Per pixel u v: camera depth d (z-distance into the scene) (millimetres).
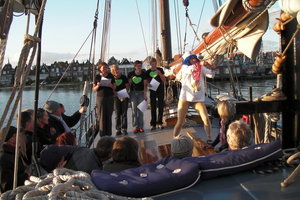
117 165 2762
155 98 6898
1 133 1923
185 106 4898
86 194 1765
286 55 3061
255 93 22531
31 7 2170
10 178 3049
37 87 2469
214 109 6676
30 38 1987
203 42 4422
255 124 3400
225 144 4035
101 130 6508
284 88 3121
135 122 6902
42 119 4383
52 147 3256
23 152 3244
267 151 2451
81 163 3156
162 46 12008
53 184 1851
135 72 6926
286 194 2059
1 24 1913
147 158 4293
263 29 2984
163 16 11875
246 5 2566
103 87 6414
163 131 6676
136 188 2031
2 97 32562
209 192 2133
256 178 2295
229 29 3240
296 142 3029
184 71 4859
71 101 28375
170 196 2102
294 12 1933
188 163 2250
